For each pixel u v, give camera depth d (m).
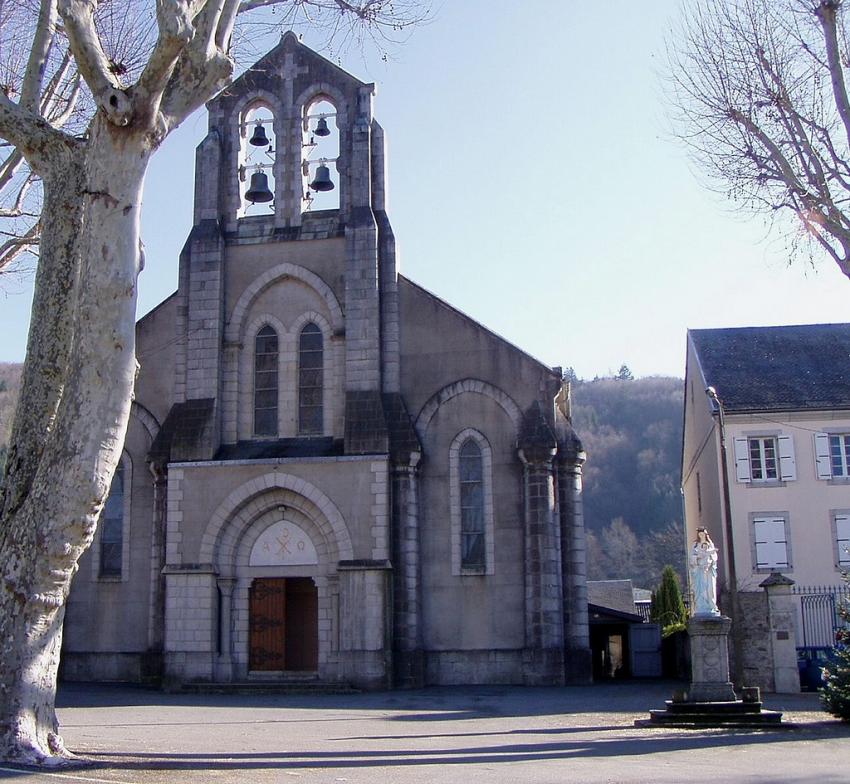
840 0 19.94
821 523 40.38
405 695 28.72
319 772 13.60
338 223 33.97
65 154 15.55
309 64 35.19
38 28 18.59
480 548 32.22
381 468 31.17
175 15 13.93
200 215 34.41
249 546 32.09
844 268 20.00
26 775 12.60
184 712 23.73
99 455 14.02
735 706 20.00
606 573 101.12
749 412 41.06
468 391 33.03
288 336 33.62
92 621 33.25
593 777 13.16
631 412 124.00
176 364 33.59
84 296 14.18
